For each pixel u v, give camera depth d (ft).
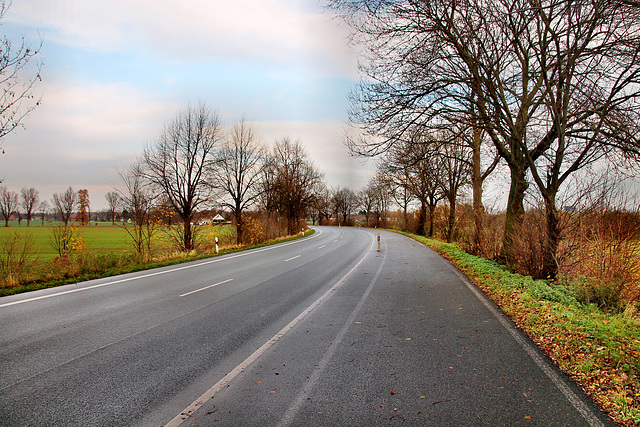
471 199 97.30
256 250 75.36
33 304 26.50
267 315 23.34
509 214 40.73
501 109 33.14
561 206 30.55
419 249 75.92
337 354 16.28
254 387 13.08
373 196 215.51
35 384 13.39
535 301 24.02
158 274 41.73
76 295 29.73
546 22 27.43
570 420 10.54
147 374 14.28
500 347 16.72
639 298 25.73
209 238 84.99
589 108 29.27
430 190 111.75
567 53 27.17
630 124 27.17
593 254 28.50
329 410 11.38
